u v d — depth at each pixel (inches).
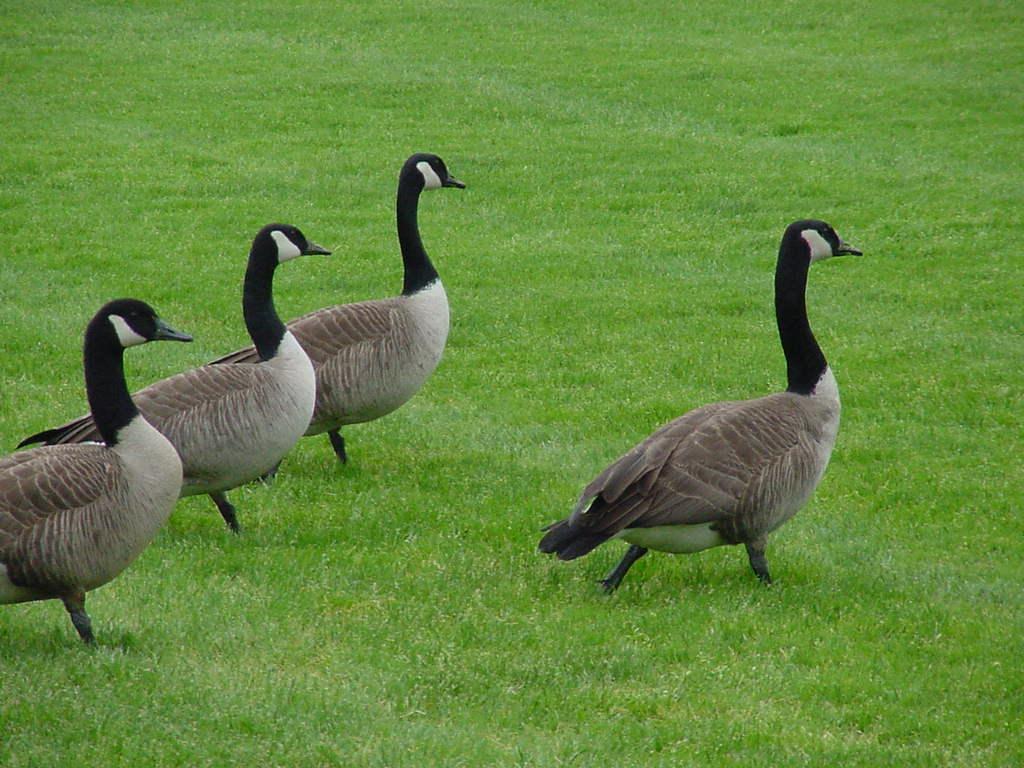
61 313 752.3
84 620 349.4
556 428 605.3
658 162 1131.9
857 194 1032.2
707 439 408.2
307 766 297.6
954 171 1090.7
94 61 1446.9
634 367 696.4
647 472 398.3
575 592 419.8
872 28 1640.0
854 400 652.1
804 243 444.1
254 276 466.0
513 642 375.2
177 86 1354.6
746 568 448.8
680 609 405.1
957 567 466.0
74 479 336.5
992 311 788.6
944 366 699.4
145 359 673.6
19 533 327.0
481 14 1721.2
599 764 306.7
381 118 1258.6
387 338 530.3
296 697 326.6
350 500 502.0
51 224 939.3
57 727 302.7
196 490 453.4
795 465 416.2
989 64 1444.4
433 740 310.5
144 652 351.6
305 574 421.4
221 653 358.0
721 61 1485.0
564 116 1269.7
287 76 1400.1
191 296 800.3
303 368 466.0
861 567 459.5
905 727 337.4
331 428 544.4
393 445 577.9
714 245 927.7
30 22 1624.0
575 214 999.6
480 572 432.1
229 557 433.1
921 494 538.0
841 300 815.7
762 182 1069.1
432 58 1493.6
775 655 377.1
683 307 798.5
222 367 453.7
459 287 832.3
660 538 408.2
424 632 379.2
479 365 700.7
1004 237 925.2
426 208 1010.1
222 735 306.5
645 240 939.3
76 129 1193.4
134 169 1080.8
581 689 349.1
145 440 352.5
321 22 1670.8
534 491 519.8
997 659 383.9
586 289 834.8
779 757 317.1
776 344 735.1
